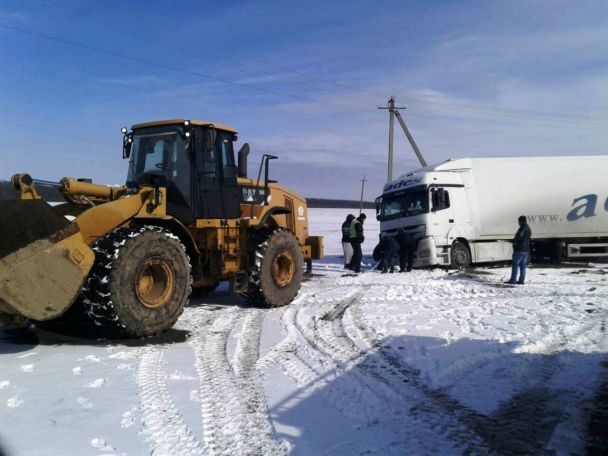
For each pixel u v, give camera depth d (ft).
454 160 53.67
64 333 22.93
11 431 12.19
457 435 12.44
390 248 49.78
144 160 27.66
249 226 29.19
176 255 22.75
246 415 13.56
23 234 18.26
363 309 29.40
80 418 13.03
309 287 39.65
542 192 55.26
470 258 53.26
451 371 17.49
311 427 12.82
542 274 47.57
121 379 16.24
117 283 20.48
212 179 28.43
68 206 24.48
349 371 17.44
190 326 24.70
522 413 13.84
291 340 21.90
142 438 12.00
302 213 40.81
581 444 11.99
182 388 15.56
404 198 53.36
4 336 22.38
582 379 16.65
